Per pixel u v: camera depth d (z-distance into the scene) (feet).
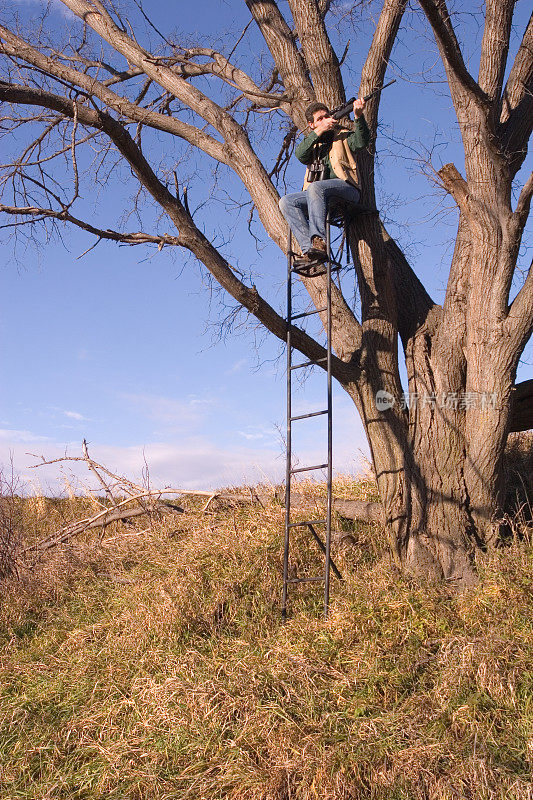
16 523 31.63
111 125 21.25
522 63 24.27
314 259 22.58
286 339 23.85
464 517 23.13
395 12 24.47
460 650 18.81
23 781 17.80
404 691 18.35
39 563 29.99
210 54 30.30
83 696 20.56
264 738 17.38
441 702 17.60
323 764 16.06
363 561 24.56
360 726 17.13
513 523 23.85
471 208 22.48
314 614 22.18
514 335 22.17
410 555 23.13
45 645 24.20
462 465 23.36
